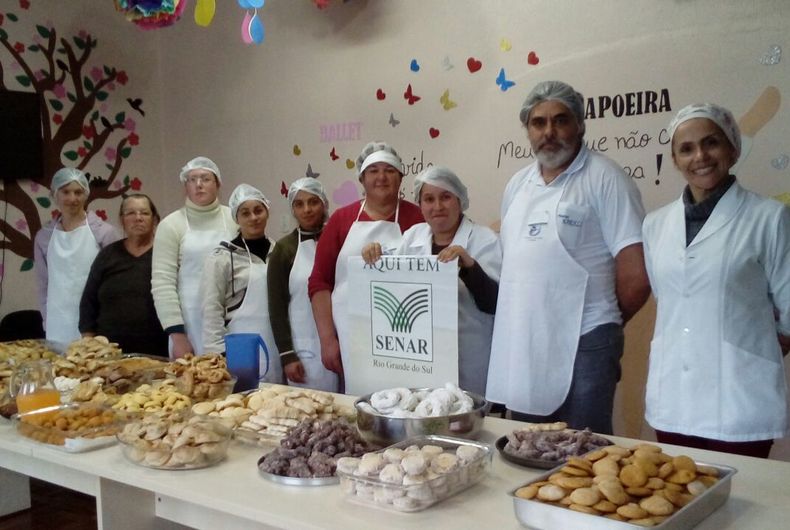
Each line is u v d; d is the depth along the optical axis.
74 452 1.75
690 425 1.92
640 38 2.96
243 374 2.17
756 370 1.86
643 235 2.10
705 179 1.91
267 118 4.46
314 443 1.55
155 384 2.13
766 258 1.86
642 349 2.99
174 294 3.12
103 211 4.70
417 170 3.77
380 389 2.06
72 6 4.50
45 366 1.99
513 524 1.23
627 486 1.18
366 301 2.07
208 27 4.69
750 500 1.31
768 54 2.66
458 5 3.54
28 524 2.78
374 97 3.92
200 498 1.42
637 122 2.99
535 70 3.28
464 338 2.37
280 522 1.30
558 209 2.19
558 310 2.18
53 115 4.41
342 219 2.70
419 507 1.30
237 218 3.00
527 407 2.21
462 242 2.38
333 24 4.05
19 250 4.27
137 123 4.89
